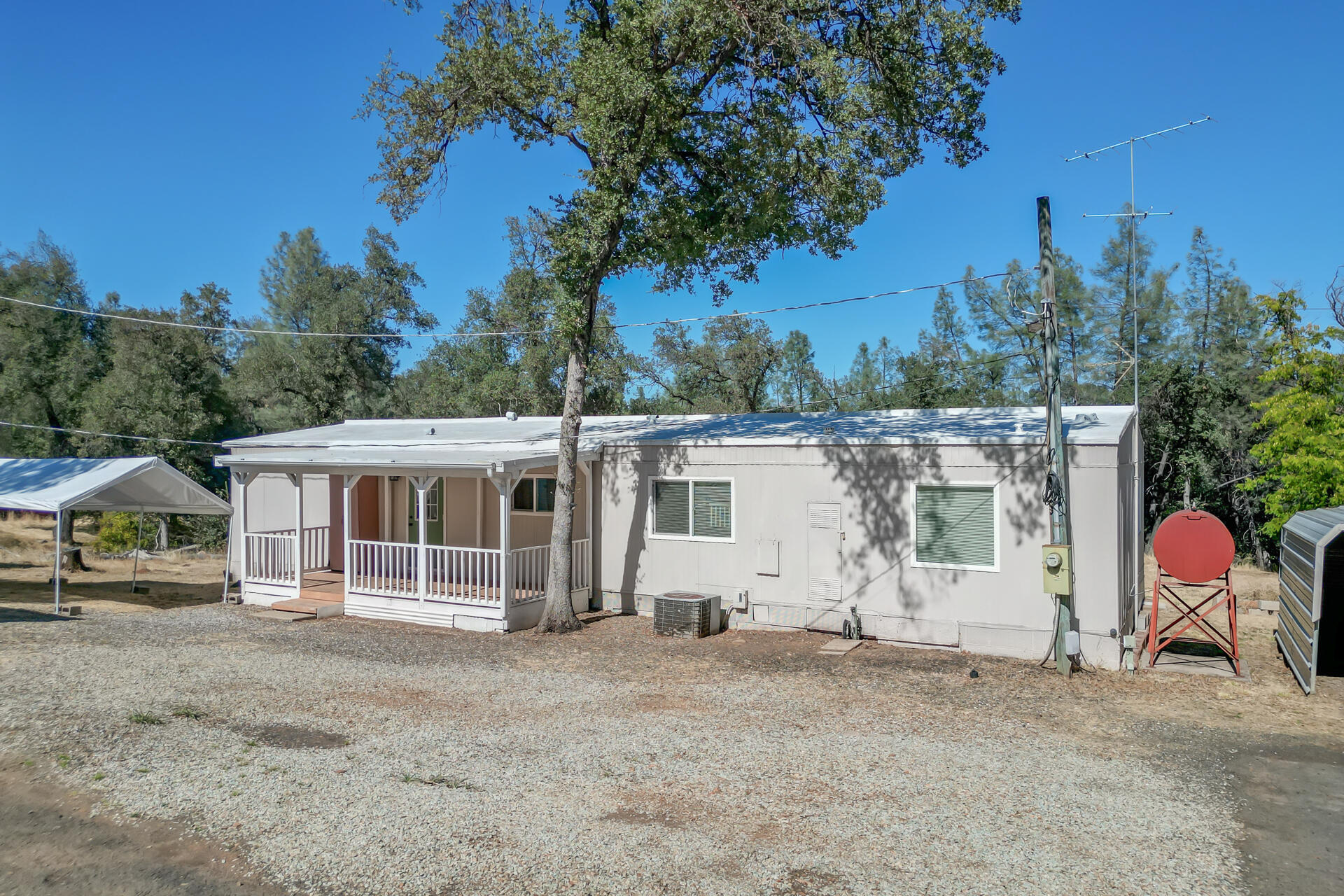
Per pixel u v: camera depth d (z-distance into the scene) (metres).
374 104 13.96
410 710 8.80
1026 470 11.66
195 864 5.29
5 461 17.34
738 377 37.78
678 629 13.20
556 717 8.66
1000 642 11.84
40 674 9.83
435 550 15.85
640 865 5.26
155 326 32.78
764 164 13.48
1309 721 8.84
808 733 8.18
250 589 16.23
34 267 34.22
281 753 7.30
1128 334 33.34
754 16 12.05
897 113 13.12
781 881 5.08
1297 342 18.33
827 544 13.20
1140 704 9.42
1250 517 25.61
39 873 5.18
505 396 35.19
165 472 15.16
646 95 12.28
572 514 13.88
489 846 5.51
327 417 38.25
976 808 6.25
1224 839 5.80
